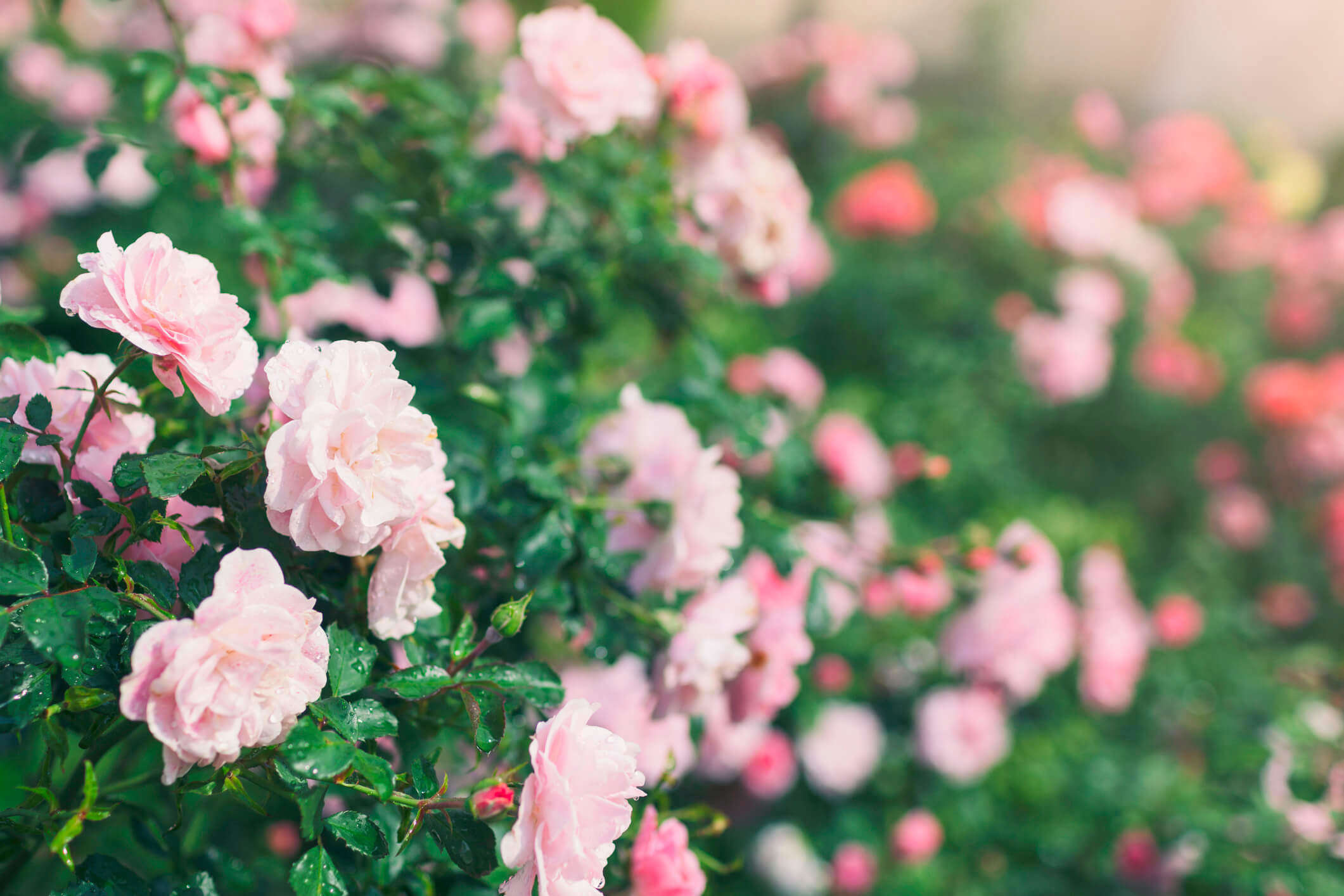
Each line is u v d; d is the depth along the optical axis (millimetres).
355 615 853
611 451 1012
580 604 972
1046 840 1602
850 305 2369
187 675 767
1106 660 1754
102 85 2104
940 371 2281
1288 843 1258
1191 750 1778
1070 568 1928
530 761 820
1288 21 4805
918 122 3092
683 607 997
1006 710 1729
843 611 1448
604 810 814
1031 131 3387
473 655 854
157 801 977
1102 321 2379
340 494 804
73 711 800
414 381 981
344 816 812
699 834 949
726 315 2086
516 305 1019
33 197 1910
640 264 1084
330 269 1010
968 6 4355
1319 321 2879
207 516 856
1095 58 4785
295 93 1037
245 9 1081
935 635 1749
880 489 1641
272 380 807
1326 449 2430
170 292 811
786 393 1548
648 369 1406
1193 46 5020
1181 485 2574
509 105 1081
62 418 850
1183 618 1980
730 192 1075
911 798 1694
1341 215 3014
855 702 1745
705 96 1079
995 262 2547
